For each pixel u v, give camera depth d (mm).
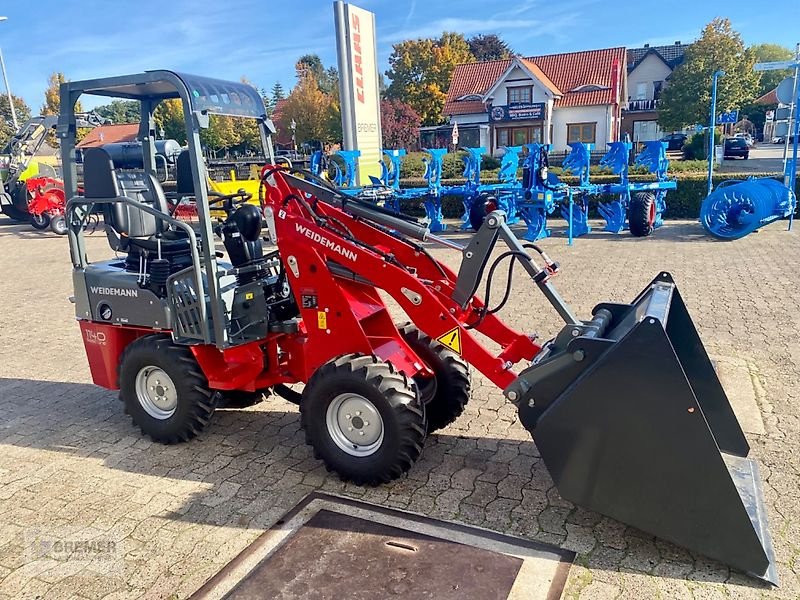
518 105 35625
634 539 3193
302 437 4508
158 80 3936
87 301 4691
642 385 2898
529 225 12680
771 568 2881
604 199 16203
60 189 17344
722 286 8172
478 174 14016
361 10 14320
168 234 4551
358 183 13859
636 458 2979
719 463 2834
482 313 3830
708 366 3771
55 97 48688
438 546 3168
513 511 3467
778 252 10375
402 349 3961
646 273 9156
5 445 4547
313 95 41812
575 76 36906
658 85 44656
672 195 15586
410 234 3973
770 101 53031
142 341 4375
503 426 4531
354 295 4031
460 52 51062
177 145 5188
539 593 2818
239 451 4316
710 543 2924
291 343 4336
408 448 3584
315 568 3029
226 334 4094
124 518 3555
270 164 4328
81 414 5094
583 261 10281
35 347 7008
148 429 4461
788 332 6219
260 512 3566
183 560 3172
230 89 4230
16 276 11375
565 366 3184
